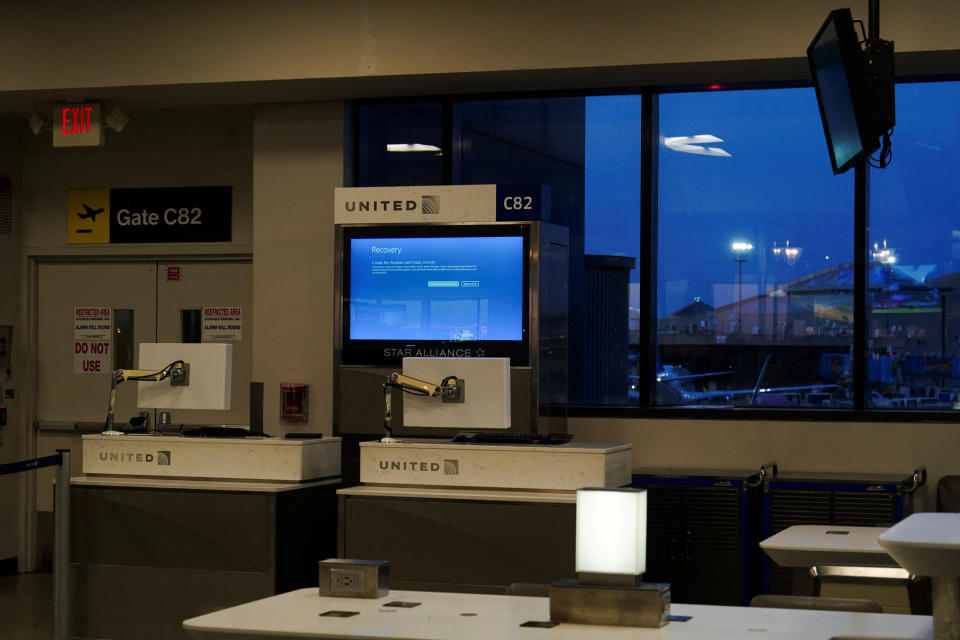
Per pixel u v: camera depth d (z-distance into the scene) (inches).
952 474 264.4
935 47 246.1
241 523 221.9
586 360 291.9
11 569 348.2
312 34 279.1
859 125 200.1
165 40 285.6
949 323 271.0
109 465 238.4
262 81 281.7
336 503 242.2
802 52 253.9
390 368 265.0
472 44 271.0
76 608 231.3
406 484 219.9
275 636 125.4
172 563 225.8
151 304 344.2
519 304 255.8
